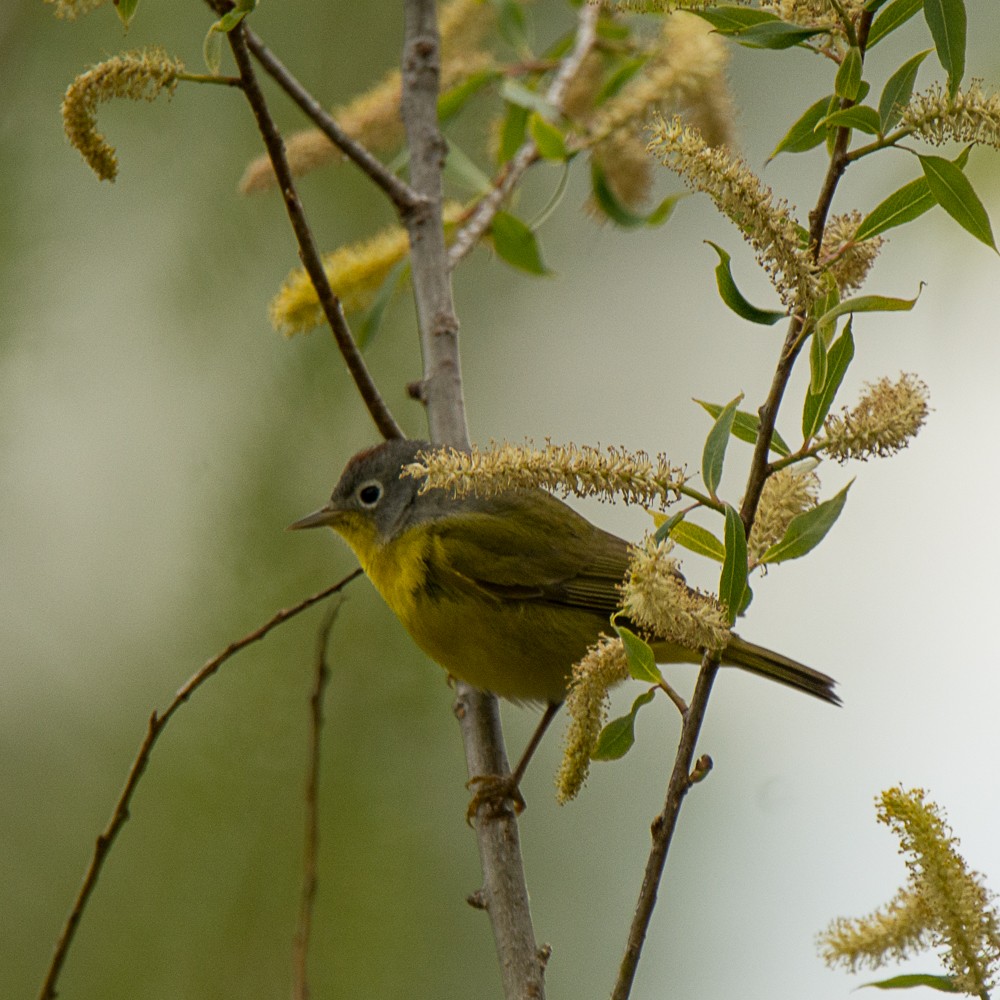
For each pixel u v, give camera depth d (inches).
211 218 410.0
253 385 399.9
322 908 346.0
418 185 371.9
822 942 203.2
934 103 189.6
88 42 406.0
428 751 379.2
